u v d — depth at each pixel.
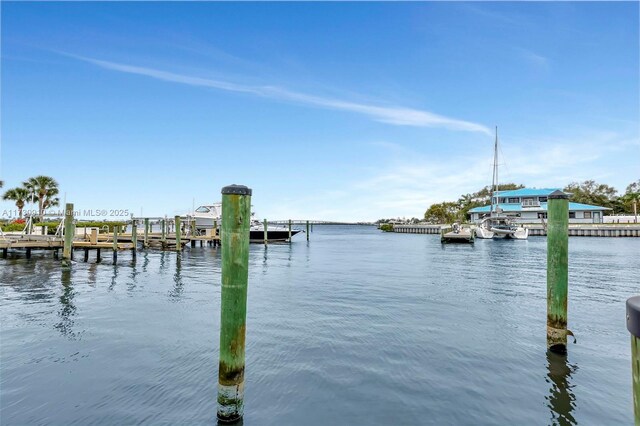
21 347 7.16
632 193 79.38
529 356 6.65
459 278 15.91
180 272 18.02
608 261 22.50
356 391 5.38
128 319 9.20
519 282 14.77
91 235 22.39
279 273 17.78
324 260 24.58
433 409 4.88
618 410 4.86
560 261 6.77
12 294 12.36
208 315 9.62
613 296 11.77
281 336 7.79
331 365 6.29
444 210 87.38
